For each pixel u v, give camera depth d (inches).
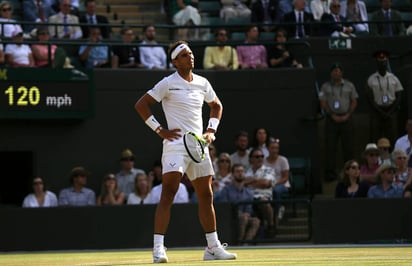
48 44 1425.9
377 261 684.7
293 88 1553.9
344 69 1675.7
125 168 1403.8
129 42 1577.3
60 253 1141.7
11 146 1449.3
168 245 1272.1
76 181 1346.0
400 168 1327.5
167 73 1523.1
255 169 1341.0
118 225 1274.6
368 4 1834.4
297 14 1688.0
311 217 1272.1
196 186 757.9
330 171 1542.8
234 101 1552.7
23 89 1408.7
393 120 1576.0
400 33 1712.6
